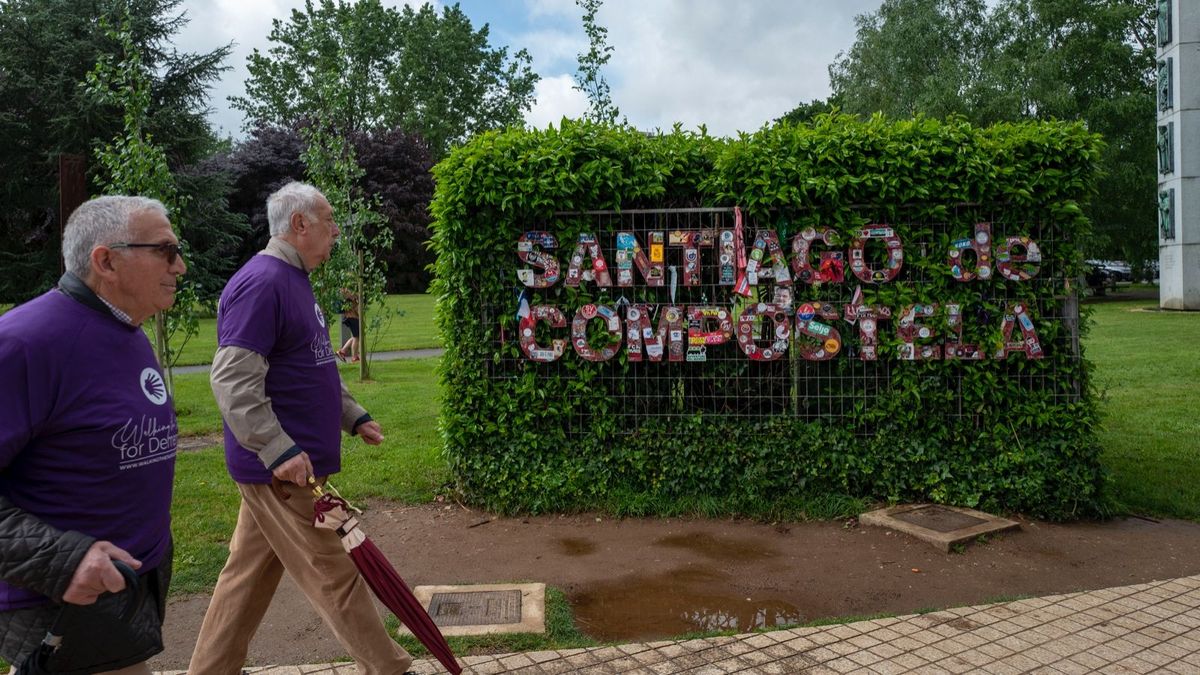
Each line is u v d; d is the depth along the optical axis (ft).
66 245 7.29
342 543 9.65
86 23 92.53
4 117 89.56
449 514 19.88
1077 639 12.56
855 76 108.37
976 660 11.89
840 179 18.78
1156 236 100.78
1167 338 52.37
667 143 20.08
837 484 19.49
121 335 7.42
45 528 6.37
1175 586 14.74
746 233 19.51
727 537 18.07
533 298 19.77
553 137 19.72
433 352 60.85
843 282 19.38
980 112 93.45
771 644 12.55
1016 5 103.04
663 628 13.55
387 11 193.67
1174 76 76.95
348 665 12.00
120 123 89.30
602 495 19.71
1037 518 18.94
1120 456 23.47
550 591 14.85
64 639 6.65
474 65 203.51
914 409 19.31
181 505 20.12
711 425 19.74
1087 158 18.70
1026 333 18.90
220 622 10.47
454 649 12.55
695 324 19.57
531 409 19.92
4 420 6.49
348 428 11.56
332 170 44.06
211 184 99.91
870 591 14.98
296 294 10.16
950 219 19.13
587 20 31.86
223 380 9.34
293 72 178.19
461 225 19.30
